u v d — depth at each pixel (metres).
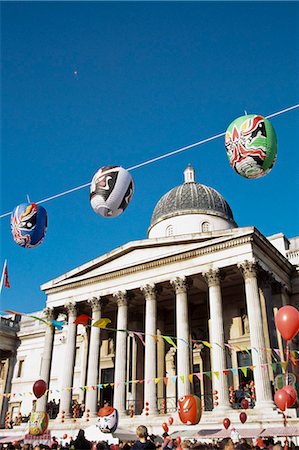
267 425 29.03
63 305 45.88
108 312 49.94
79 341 55.19
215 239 37.94
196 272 38.12
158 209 53.41
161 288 41.41
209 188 54.19
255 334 33.06
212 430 28.03
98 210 13.10
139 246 42.34
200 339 44.12
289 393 17.56
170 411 41.50
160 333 46.25
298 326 16.19
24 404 58.97
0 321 64.00
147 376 37.03
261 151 11.48
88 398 39.88
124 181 12.95
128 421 35.59
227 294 43.34
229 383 39.28
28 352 62.31
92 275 44.50
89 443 16.53
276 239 45.59
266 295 36.84
